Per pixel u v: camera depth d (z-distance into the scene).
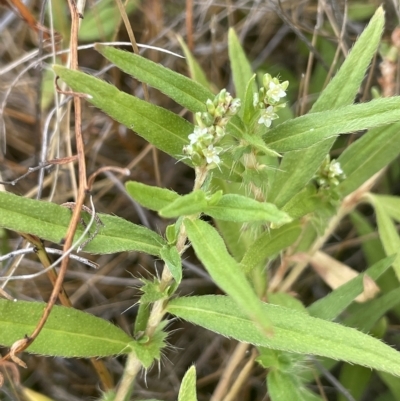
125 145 0.26
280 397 0.17
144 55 0.26
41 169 0.20
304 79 0.27
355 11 0.27
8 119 0.25
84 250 0.15
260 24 0.29
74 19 0.17
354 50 0.17
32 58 0.24
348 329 0.14
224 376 0.21
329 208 0.19
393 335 0.23
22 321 0.15
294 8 0.27
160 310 0.16
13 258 0.21
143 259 0.26
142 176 0.26
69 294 0.25
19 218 0.15
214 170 0.16
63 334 0.15
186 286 0.25
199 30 0.27
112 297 0.25
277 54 0.29
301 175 0.18
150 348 0.16
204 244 0.13
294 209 0.18
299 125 0.15
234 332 0.15
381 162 0.20
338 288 0.19
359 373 0.21
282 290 0.21
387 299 0.20
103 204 0.26
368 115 0.14
